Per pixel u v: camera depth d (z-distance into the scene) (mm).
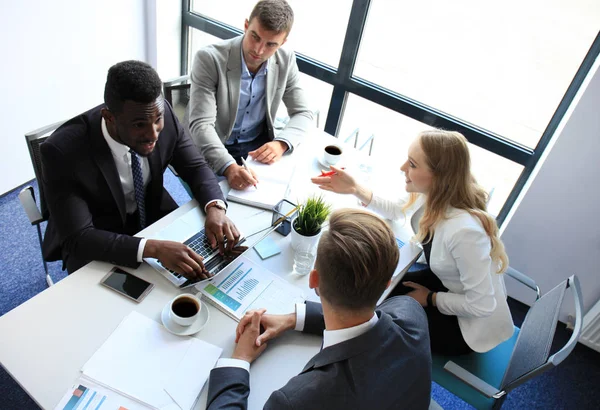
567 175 2043
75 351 1069
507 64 2150
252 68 2092
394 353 872
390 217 1723
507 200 2473
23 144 2463
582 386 2090
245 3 2783
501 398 1356
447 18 2172
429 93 2412
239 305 1260
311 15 2500
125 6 2641
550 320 1342
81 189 1442
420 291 1600
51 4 2232
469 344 1494
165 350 1106
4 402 1663
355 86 2553
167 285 1282
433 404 1285
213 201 1565
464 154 1414
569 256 2227
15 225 2395
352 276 828
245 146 2301
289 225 1567
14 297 2045
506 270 1661
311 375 836
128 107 1257
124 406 982
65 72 2471
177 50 3111
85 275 1269
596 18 1887
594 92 1842
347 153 2047
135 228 1710
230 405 960
